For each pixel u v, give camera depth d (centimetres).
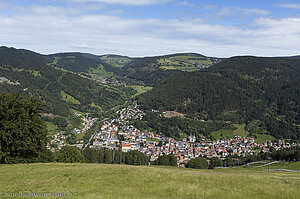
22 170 3384
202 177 2747
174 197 1952
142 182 2534
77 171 3194
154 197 1934
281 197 1956
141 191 2161
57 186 2448
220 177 2750
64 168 3462
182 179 2655
